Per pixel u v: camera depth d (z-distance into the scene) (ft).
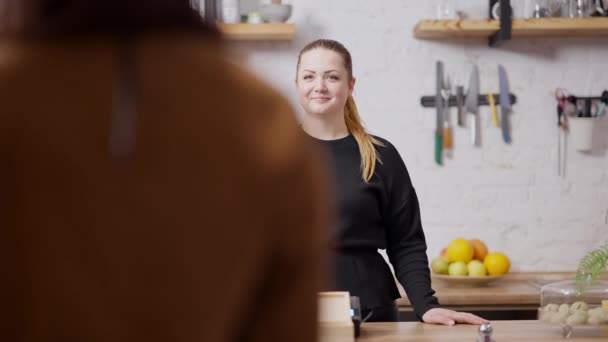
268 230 1.81
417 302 7.93
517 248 12.84
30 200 1.62
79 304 1.64
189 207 1.70
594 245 12.86
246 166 1.76
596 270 7.04
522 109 12.87
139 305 1.67
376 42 12.78
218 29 1.89
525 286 11.65
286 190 1.81
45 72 1.67
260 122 1.80
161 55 1.74
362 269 8.10
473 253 11.84
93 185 1.64
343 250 8.13
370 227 8.23
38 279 1.62
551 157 12.87
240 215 1.75
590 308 6.95
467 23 12.11
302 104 8.61
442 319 7.51
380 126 12.79
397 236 8.44
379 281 8.18
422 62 12.80
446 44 12.78
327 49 8.50
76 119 1.65
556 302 7.06
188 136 1.72
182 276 1.70
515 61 12.82
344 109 8.66
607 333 6.83
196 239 1.71
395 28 12.78
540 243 12.84
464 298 10.96
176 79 1.73
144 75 1.72
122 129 1.66
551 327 7.27
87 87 1.67
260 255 1.80
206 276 1.72
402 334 7.02
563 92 12.84
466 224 12.82
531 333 7.02
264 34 12.14
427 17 12.75
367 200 8.20
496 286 11.68
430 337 6.86
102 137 1.65
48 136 1.64
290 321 1.90
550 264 12.84
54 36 1.71
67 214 1.63
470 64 12.82
